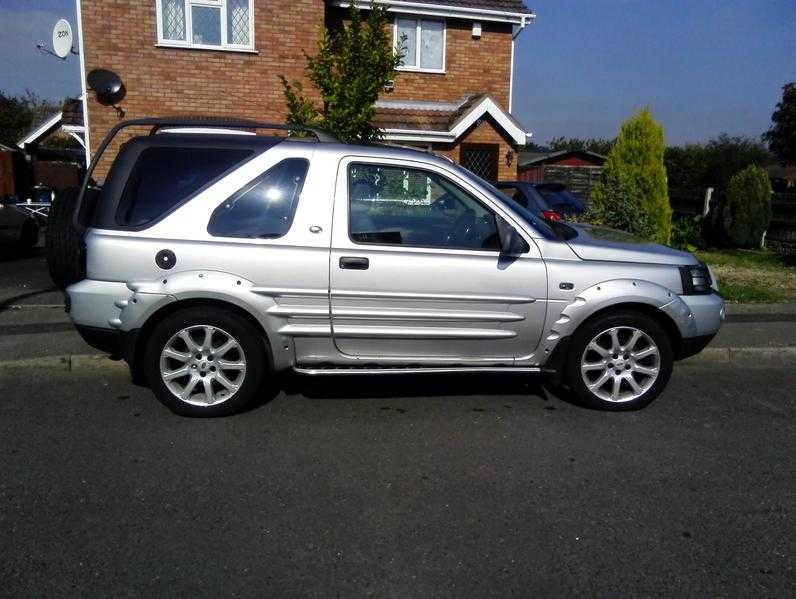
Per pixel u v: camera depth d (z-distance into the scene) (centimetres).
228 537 354
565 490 413
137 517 372
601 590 315
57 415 520
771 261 1419
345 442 479
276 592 309
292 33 1497
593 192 1307
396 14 1722
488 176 1703
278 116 1517
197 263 493
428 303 512
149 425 502
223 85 1484
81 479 416
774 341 748
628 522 377
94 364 623
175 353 506
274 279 496
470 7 1739
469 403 563
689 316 543
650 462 457
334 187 507
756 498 408
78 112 1569
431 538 356
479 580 321
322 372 512
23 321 759
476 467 443
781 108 3706
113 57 1430
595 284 525
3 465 433
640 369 545
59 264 529
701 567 335
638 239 600
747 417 549
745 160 4062
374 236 511
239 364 510
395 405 554
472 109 1627
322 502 392
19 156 2383
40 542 346
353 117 1240
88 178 520
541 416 538
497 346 529
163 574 321
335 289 501
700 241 1620
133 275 493
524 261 519
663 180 1337
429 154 532
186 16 1451
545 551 346
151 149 505
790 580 326
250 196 503
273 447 468
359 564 331
